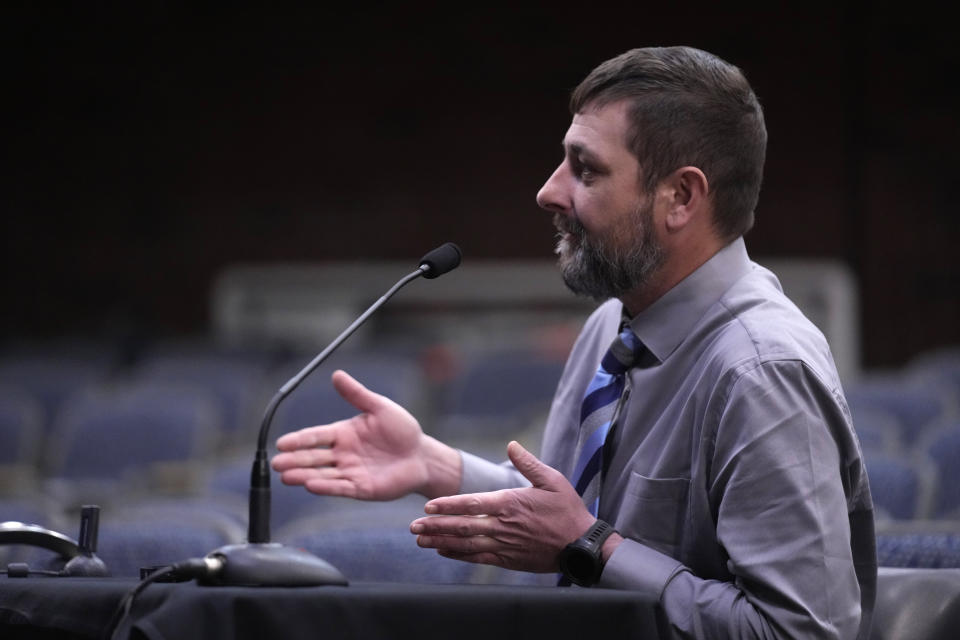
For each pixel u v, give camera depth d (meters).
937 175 22.94
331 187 24.97
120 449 14.20
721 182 4.97
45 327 25.36
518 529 4.50
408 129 24.84
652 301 5.17
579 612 3.82
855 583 4.38
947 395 14.73
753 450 4.42
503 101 24.61
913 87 23.08
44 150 25.64
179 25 25.47
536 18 24.52
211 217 25.20
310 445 5.09
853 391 14.75
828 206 23.20
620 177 4.93
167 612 3.54
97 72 25.64
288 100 25.16
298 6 25.23
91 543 4.86
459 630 3.74
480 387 17.55
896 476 8.72
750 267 5.15
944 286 22.83
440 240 24.56
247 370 19.39
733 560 4.36
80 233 25.47
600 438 5.05
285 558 3.92
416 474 5.17
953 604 4.88
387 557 6.89
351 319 24.50
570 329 22.69
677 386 4.96
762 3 23.53
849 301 22.81
